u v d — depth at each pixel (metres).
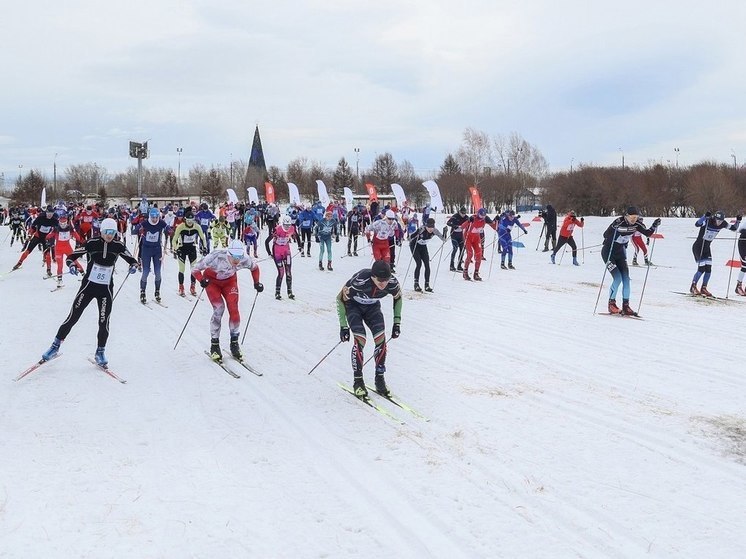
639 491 3.95
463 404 5.61
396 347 7.80
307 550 3.31
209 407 5.54
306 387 6.16
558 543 3.38
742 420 5.17
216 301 7.11
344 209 28.05
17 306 10.36
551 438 4.81
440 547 3.34
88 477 4.10
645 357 7.21
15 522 3.50
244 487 4.01
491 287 12.92
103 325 6.61
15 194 65.44
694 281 11.79
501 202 53.78
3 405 5.45
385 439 4.82
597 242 23.84
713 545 3.34
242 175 76.75
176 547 3.31
